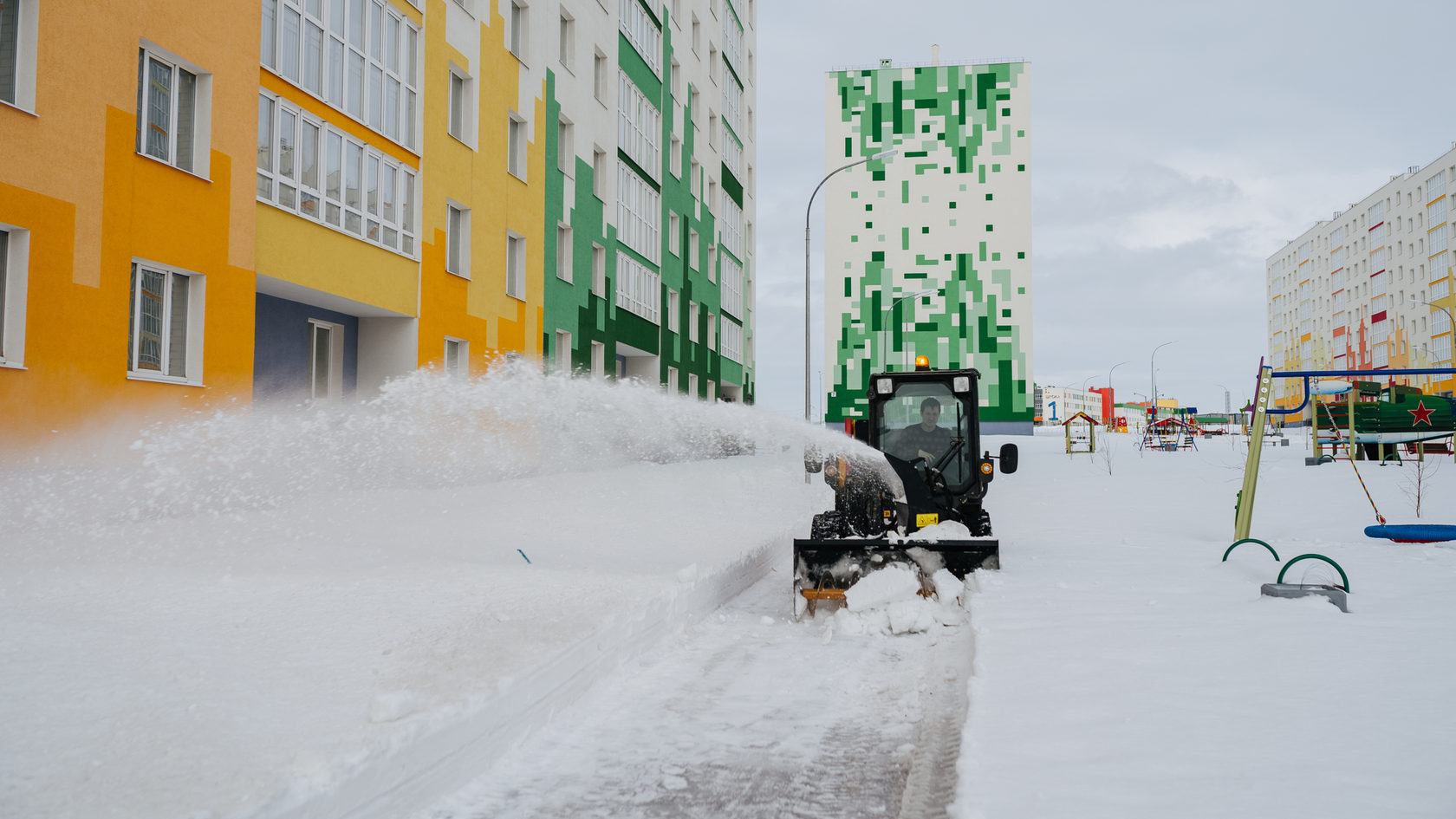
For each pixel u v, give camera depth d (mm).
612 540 11242
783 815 3760
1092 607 6766
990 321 67750
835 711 5195
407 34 17781
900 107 68500
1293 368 117875
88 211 10961
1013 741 3789
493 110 21062
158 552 8805
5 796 3166
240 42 13211
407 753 3760
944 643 6848
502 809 3836
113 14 11242
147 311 12062
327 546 9641
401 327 17922
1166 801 3109
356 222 16203
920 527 8648
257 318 15352
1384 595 7172
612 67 28469
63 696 4312
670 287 34344
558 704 5121
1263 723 3934
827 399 69000
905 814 3652
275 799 3135
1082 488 20438
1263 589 7094
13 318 10250
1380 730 3795
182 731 3834
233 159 13117
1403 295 86688
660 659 6512
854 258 68875
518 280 22750
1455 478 19250
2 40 10258
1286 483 19500
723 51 42031
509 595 7016
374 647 5328
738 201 44688
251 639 5527
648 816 3748
